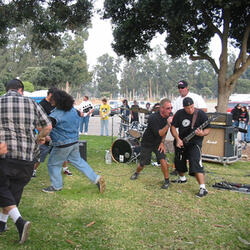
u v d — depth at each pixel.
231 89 9.14
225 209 4.09
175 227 3.49
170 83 75.19
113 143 7.05
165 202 4.32
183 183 5.30
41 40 10.80
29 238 3.07
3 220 3.14
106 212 3.88
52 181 4.61
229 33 10.34
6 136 2.86
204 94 70.94
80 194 4.55
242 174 6.18
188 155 4.82
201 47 10.44
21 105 2.92
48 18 9.93
